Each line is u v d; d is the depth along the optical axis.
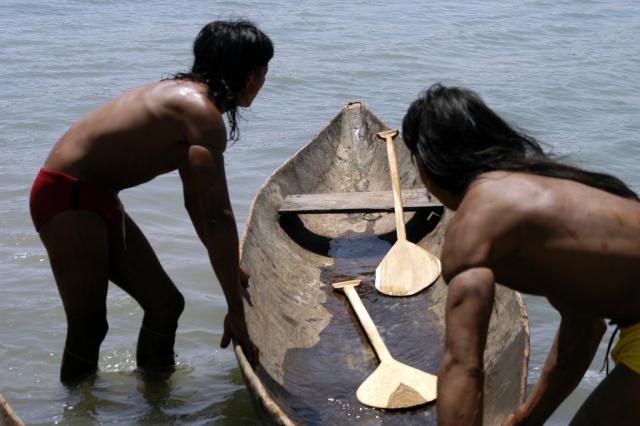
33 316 4.23
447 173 2.09
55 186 3.31
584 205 2.02
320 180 5.47
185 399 3.54
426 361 3.59
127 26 12.76
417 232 4.94
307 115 8.46
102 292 3.47
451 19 14.12
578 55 11.55
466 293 1.96
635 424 2.09
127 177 3.35
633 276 2.04
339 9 14.84
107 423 3.34
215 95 3.21
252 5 14.91
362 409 3.25
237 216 5.71
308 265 4.52
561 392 2.44
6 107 8.37
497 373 3.04
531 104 8.95
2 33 11.98
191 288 4.61
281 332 3.68
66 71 9.98
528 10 15.11
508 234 1.98
